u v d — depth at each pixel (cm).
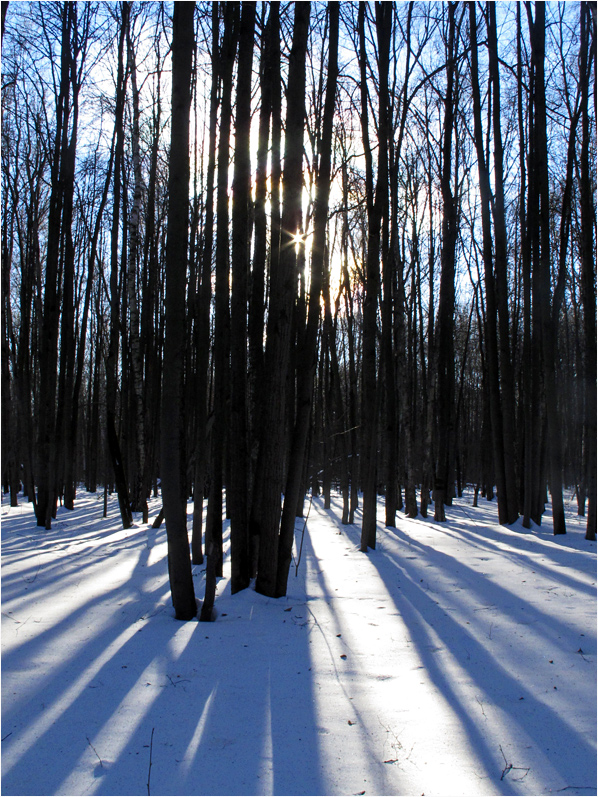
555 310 1083
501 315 1190
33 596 580
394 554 866
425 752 288
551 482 1068
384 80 905
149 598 565
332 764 276
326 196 598
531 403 1212
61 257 1399
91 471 2553
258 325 671
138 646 427
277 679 372
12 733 303
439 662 409
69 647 425
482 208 1215
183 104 484
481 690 363
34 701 338
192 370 1539
